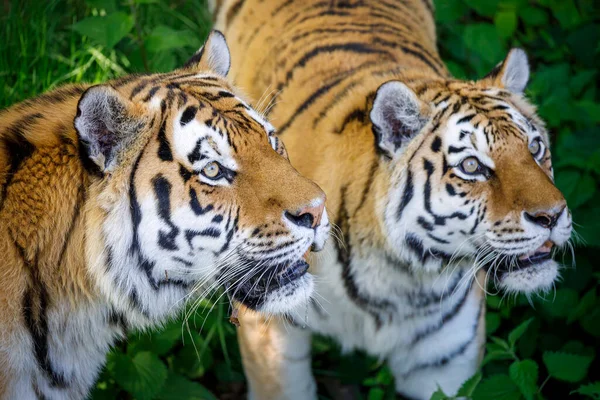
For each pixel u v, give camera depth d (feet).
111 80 12.91
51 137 11.32
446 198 13.92
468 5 23.45
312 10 18.85
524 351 18.01
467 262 14.78
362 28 17.99
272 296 12.53
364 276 14.76
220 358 18.25
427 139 14.10
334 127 15.06
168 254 11.79
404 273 14.71
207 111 11.74
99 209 11.31
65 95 12.34
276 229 11.66
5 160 11.27
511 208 13.61
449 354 15.74
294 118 15.98
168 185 11.42
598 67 24.02
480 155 13.78
